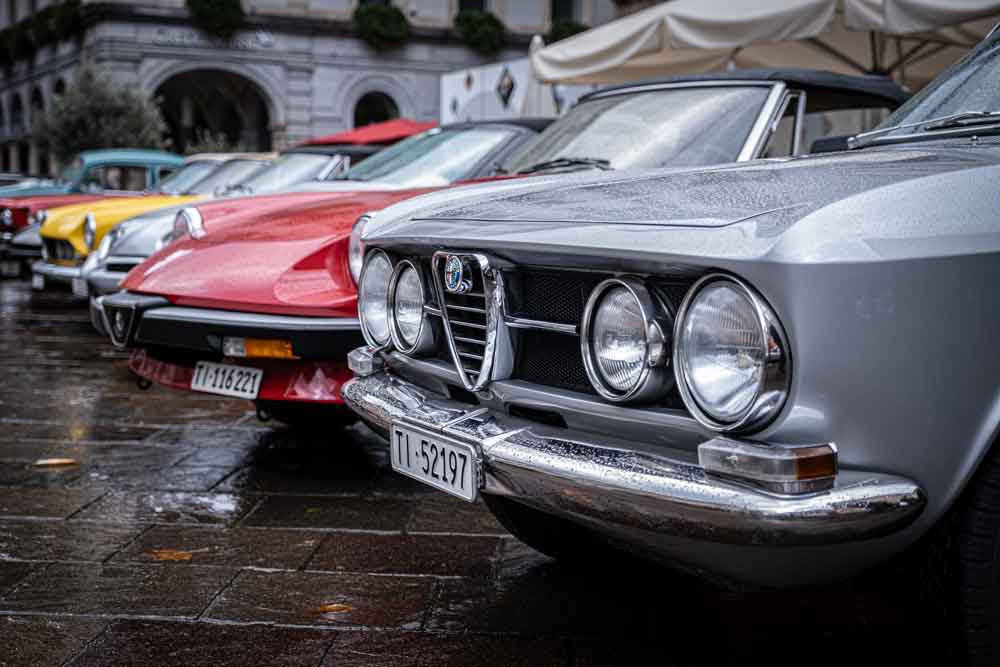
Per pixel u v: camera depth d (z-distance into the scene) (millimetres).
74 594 2816
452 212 2510
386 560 3107
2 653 2445
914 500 1723
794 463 1640
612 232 1947
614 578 2961
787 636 2531
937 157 2107
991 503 1842
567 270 2086
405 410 2484
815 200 1787
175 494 3799
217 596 2811
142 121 27375
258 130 34938
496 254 2227
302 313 3797
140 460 4305
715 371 1752
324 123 32062
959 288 1722
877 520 1692
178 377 4129
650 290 1900
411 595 2826
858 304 1657
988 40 2787
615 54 7621
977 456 1793
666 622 2639
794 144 4219
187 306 4012
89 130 26766
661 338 1873
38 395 5789
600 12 34750
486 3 34188
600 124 4445
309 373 3832
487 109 15703
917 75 8586
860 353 1670
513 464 2059
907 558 2068
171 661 2412
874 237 1687
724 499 1689
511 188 2688
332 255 3959
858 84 4348
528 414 2270
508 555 3156
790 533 1659
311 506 3660
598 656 2439
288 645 2502
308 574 2984
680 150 4047
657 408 1912
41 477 4023
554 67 8211
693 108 4238
